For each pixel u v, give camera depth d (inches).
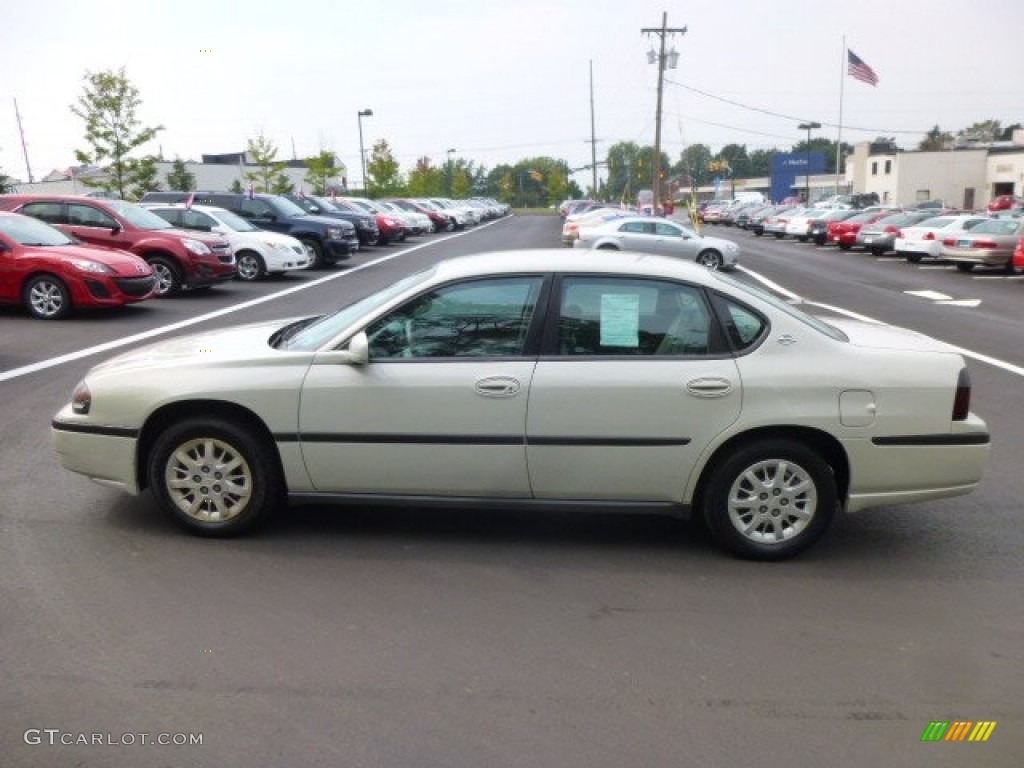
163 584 178.2
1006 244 944.3
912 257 1123.9
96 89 1239.5
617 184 5172.2
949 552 201.2
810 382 185.3
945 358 191.3
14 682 142.6
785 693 142.7
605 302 190.2
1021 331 548.7
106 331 482.6
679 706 138.5
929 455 188.1
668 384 184.9
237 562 189.3
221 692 140.6
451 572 186.2
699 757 126.1
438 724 133.0
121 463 200.1
